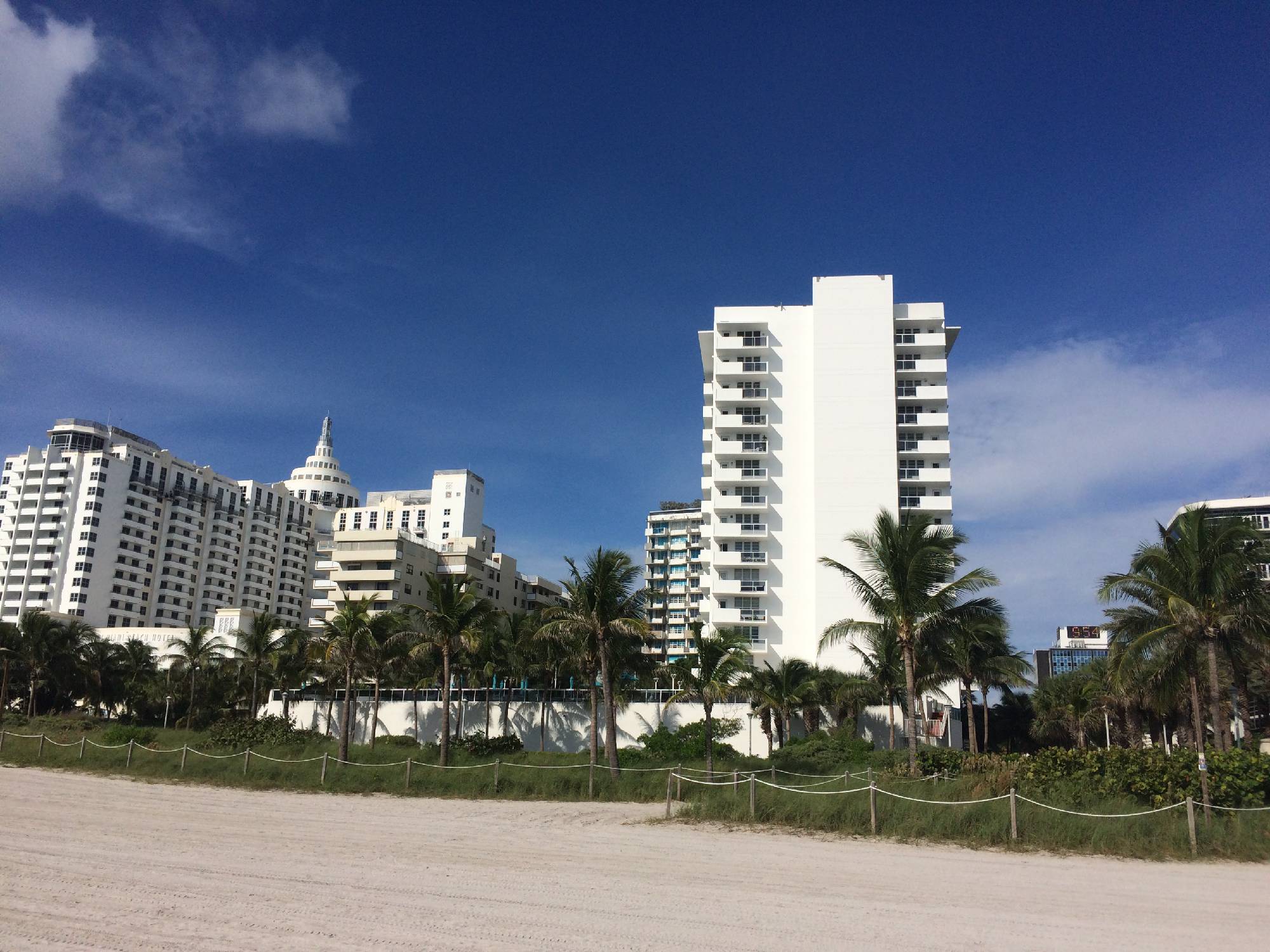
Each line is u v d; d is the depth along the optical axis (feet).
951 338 284.82
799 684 183.62
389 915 40.40
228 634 354.74
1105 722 212.84
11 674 256.11
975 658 174.70
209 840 62.59
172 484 482.69
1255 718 231.91
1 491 451.53
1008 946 38.70
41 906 40.19
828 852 65.31
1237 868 64.13
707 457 286.66
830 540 253.03
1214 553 93.20
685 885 50.62
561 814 89.35
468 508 526.98
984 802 76.59
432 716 236.84
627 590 136.46
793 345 276.21
